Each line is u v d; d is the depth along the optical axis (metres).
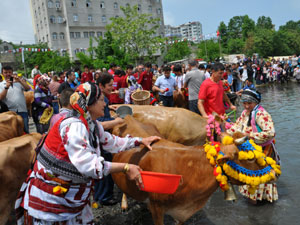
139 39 34.25
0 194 3.01
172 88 7.84
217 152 2.60
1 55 47.16
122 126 3.61
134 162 2.96
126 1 51.47
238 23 115.06
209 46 54.22
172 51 46.91
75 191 2.12
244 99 3.73
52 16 45.97
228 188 2.64
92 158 2.04
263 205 3.91
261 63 20.45
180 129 4.34
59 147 2.05
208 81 4.61
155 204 2.83
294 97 12.48
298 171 4.80
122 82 7.43
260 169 2.58
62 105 2.42
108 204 3.91
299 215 3.60
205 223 3.55
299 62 22.64
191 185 2.69
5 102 5.98
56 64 34.84
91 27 48.41
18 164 3.17
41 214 2.06
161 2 55.34
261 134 3.54
